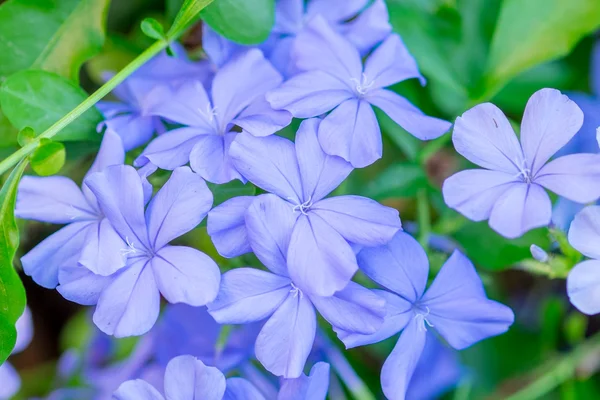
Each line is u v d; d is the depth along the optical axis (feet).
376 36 1.03
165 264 0.93
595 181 0.92
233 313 0.93
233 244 0.93
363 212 0.93
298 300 0.94
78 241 0.97
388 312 0.95
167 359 1.08
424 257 0.96
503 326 0.96
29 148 0.97
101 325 0.93
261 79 0.99
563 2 1.08
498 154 0.94
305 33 0.99
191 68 1.05
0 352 0.96
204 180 0.94
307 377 0.94
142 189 0.93
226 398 0.95
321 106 0.96
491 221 0.93
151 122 1.02
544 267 1.03
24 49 1.04
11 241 0.96
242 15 1.01
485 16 1.13
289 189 0.94
